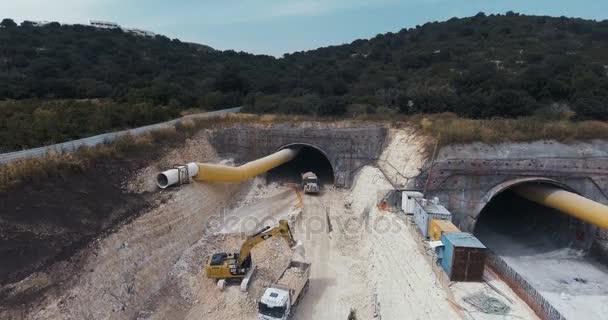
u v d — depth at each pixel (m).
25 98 54.03
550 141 32.72
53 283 18.67
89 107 43.50
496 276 22.00
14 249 18.73
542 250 31.17
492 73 60.53
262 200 39.38
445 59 80.00
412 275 22.70
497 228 35.62
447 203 32.22
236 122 46.12
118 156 30.64
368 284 25.45
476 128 34.62
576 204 27.14
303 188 43.09
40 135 32.22
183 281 24.83
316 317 22.41
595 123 35.72
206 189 33.84
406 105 52.31
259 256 28.45
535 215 35.44
